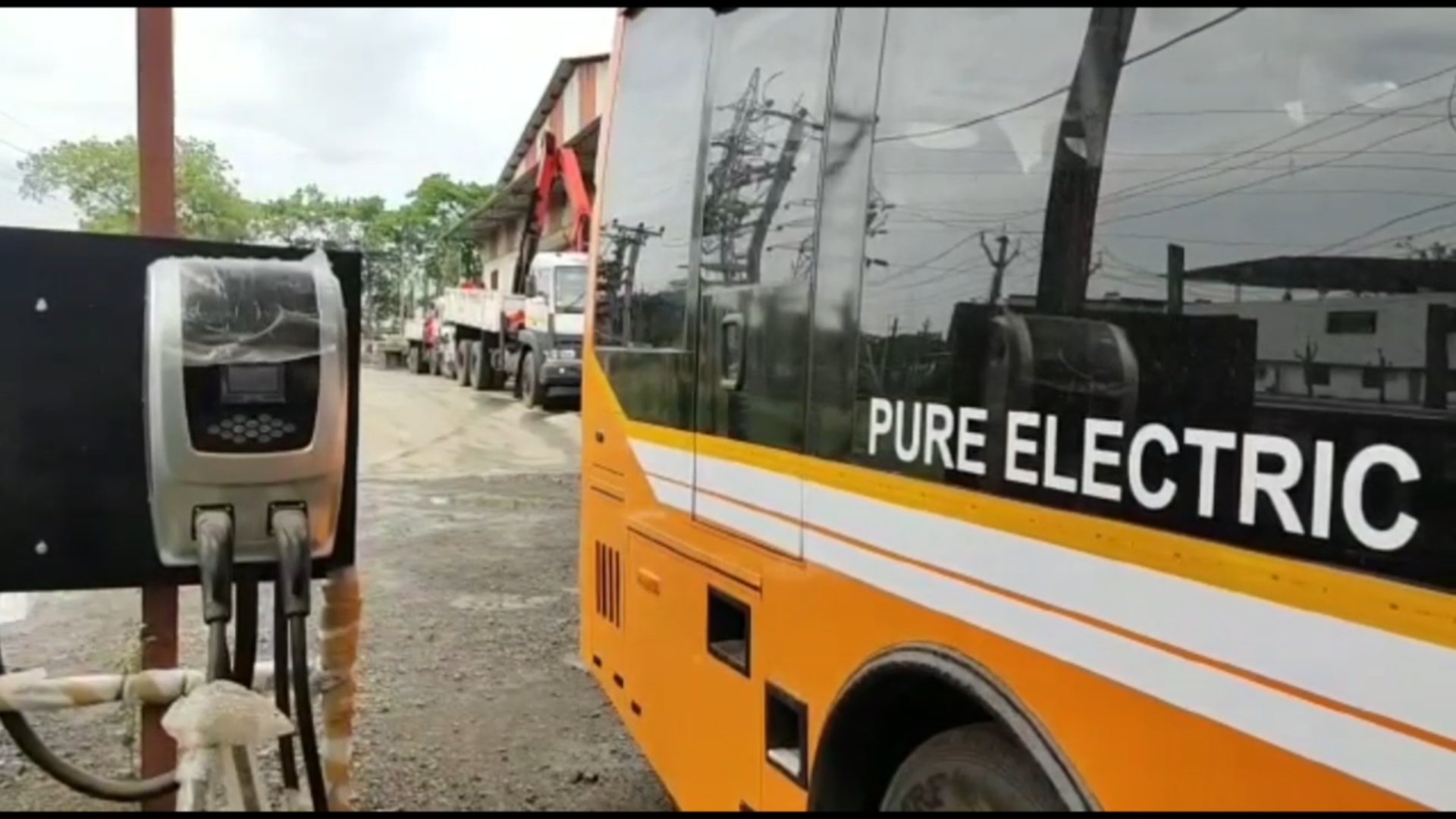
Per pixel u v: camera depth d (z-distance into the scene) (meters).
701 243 3.11
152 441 2.46
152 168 2.87
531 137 34.62
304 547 2.55
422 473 12.69
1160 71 1.97
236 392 2.47
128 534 2.72
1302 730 1.49
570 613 6.58
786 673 2.57
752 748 2.72
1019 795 1.92
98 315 2.65
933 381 2.15
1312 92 2.00
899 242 2.29
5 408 2.60
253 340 2.47
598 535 3.95
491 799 3.96
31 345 2.61
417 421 18.16
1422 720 1.43
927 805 2.18
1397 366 1.66
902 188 2.30
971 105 2.16
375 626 6.23
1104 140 1.96
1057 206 1.98
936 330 2.17
